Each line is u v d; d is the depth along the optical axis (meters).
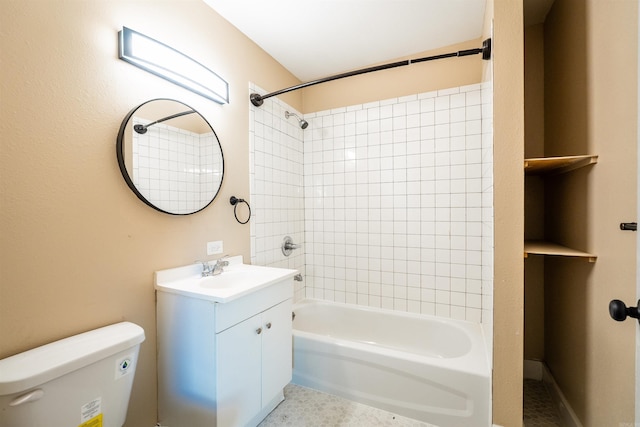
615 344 1.00
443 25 1.86
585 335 1.24
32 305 0.94
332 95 2.51
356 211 2.42
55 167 1.00
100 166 1.13
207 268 1.54
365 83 2.38
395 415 1.56
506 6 1.29
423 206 2.18
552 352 1.70
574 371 1.37
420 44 2.07
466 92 2.03
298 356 1.85
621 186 0.96
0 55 0.87
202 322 1.19
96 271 1.12
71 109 1.04
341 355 1.72
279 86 2.29
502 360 1.33
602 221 1.09
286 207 2.35
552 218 1.69
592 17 1.16
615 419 0.99
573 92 1.36
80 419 0.90
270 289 1.47
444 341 2.02
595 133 1.13
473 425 1.41
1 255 0.88
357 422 1.50
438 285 2.14
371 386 1.63
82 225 1.08
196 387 1.21
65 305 1.03
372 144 2.35
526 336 1.88
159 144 1.35
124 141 1.20
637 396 0.67
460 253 2.07
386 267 2.32
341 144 2.47
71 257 1.04
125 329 1.11
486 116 1.66
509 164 1.30
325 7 1.68
